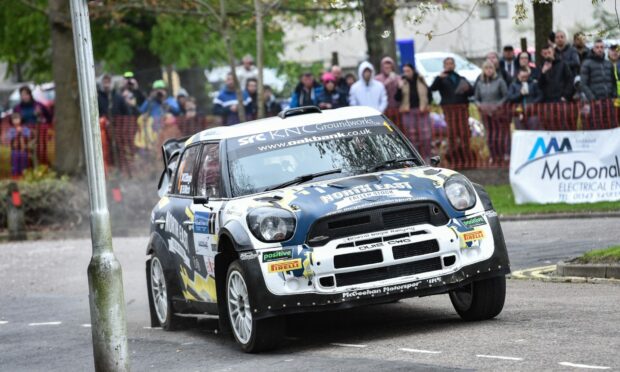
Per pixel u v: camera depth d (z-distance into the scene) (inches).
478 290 446.9
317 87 1130.0
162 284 541.6
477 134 1059.3
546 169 909.2
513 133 920.3
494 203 941.2
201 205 483.8
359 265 422.0
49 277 799.1
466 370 357.1
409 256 426.0
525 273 596.4
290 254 421.4
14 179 1275.8
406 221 429.4
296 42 1876.2
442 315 487.5
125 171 1214.3
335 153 477.4
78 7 387.9
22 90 1316.4
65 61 1289.4
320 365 392.5
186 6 1273.4
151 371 425.4
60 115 1282.0
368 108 506.6
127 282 729.6
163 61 1679.4
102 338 386.3
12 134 1278.3
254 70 1316.4
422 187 437.4
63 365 466.0
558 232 761.0
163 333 532.4
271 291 420.5
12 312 647.8
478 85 1055.6
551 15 1121.4
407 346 414.9
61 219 1183.6
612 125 971.3
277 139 484.1
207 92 1578.5
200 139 517.0
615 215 823.7
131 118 1219.2
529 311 468.4
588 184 893.2
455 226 432.1
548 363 357.4
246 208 438.3
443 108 1075.3
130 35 1644.9
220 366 416.5
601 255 568.7
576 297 497.7
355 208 424.8
